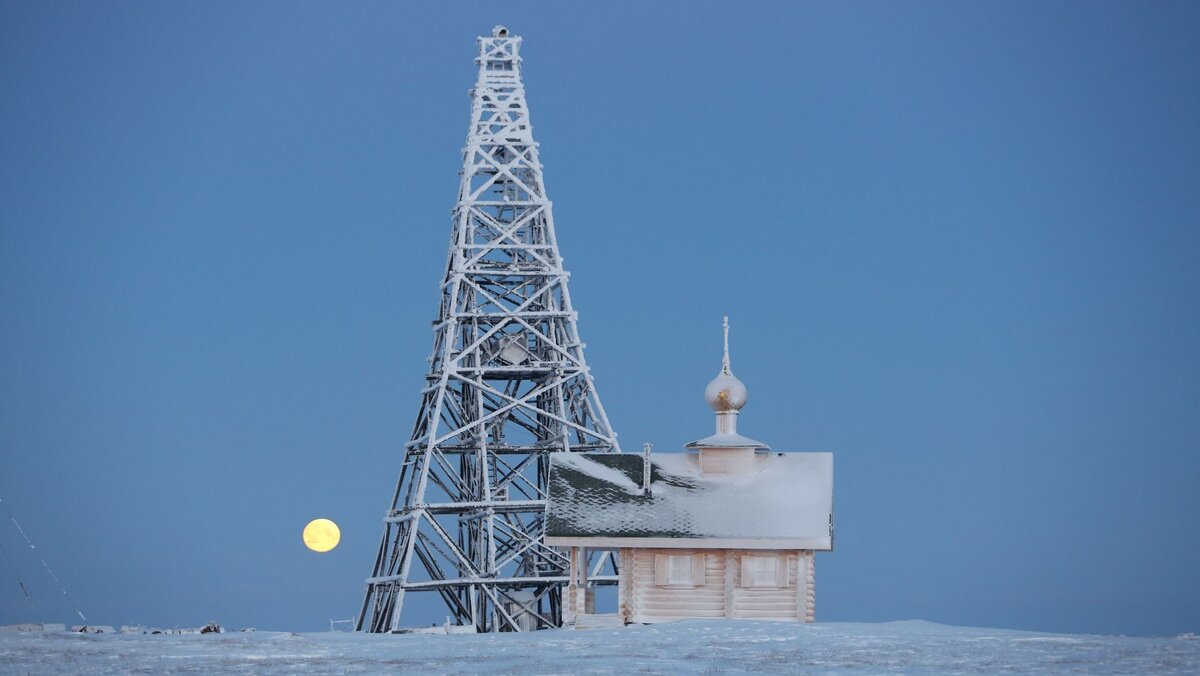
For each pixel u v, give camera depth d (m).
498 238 173.88
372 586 168.25
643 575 125.69
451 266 174.62
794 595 124.81
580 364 170.75
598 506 127.75
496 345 170.88
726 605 124.19
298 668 88.00
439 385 167.75
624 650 98.31
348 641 108.62
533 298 171.62
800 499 127.50
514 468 167.38
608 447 168.62
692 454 134.38
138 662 90.50
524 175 181.50
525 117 180.00
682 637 105.69
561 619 161.12
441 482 165.88
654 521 126.25
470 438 168.38
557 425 170.88
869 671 85.25
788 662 90.06
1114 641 102.56
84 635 106.88
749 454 131.62
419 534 162.12
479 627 160.88
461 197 176.12
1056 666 87.31
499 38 182.62
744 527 125.06
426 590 160.38
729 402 134.25
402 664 90.25
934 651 95.69
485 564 162.25
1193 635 106.88
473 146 177.75
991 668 86.44
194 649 97.69
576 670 85.94
